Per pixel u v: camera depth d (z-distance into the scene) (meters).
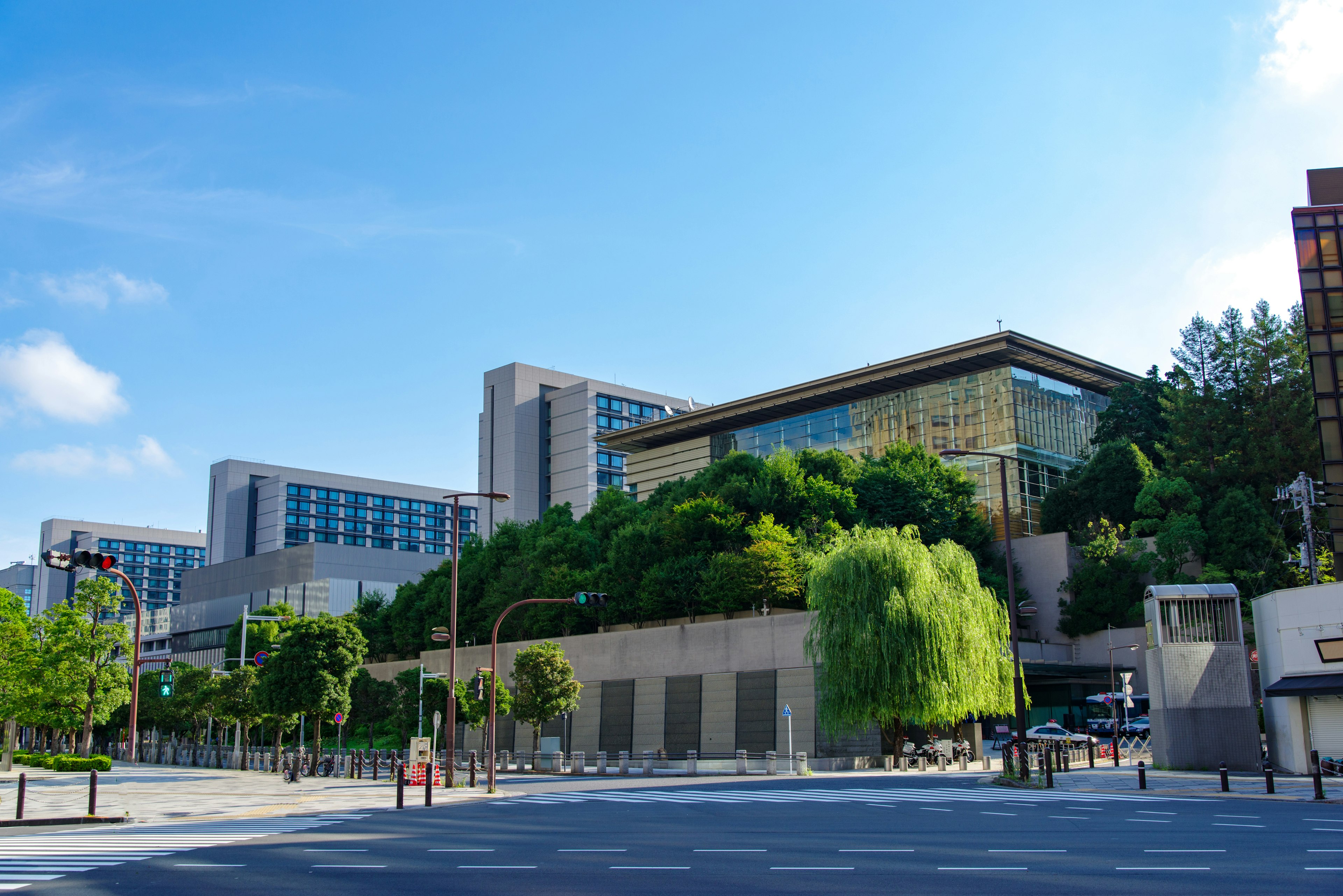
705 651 61.56
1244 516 65.81
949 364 87.38
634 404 144.12
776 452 99.69
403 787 25.67
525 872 13.16
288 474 169.62
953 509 76.75
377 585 126.81
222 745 79.75
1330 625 31.36
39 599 193.12
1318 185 62.84
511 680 72.81
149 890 11.95
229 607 131.88
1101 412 87.75
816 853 14.86
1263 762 34.84
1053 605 75.75
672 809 24.36
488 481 141.00
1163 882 11.52
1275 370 72.50
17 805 22.73
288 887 12.08
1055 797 25.70
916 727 53.03
